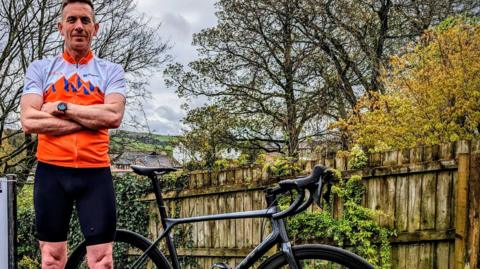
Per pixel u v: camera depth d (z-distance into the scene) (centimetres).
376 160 468
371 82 1117
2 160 883
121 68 221
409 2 1082
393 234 450
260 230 530
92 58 218
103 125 207
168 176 618
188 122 1330
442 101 630
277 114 1284
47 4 899
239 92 1316
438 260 427
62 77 212
